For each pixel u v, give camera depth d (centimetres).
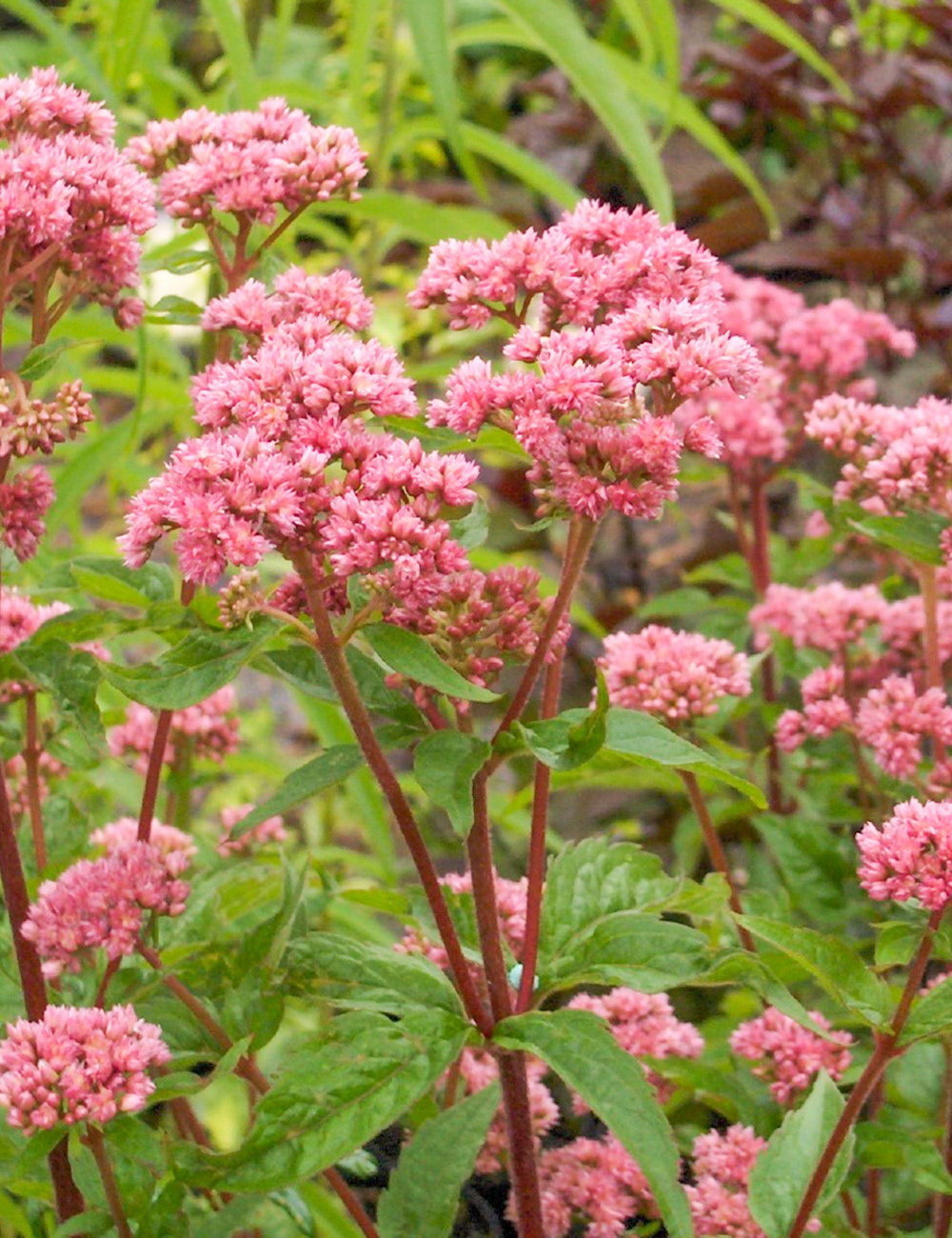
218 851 94
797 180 144
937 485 86
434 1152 76
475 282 78
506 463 160
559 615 76
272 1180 72
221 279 98
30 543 79
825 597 95
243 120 83
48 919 78
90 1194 78
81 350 138
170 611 78
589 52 98
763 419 104
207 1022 79
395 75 124
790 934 76
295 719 185
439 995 78
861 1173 85
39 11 104
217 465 73
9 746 88
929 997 76
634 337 76
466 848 77
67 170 78
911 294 141
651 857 81
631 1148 72
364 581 74
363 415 78
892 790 92
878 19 146
